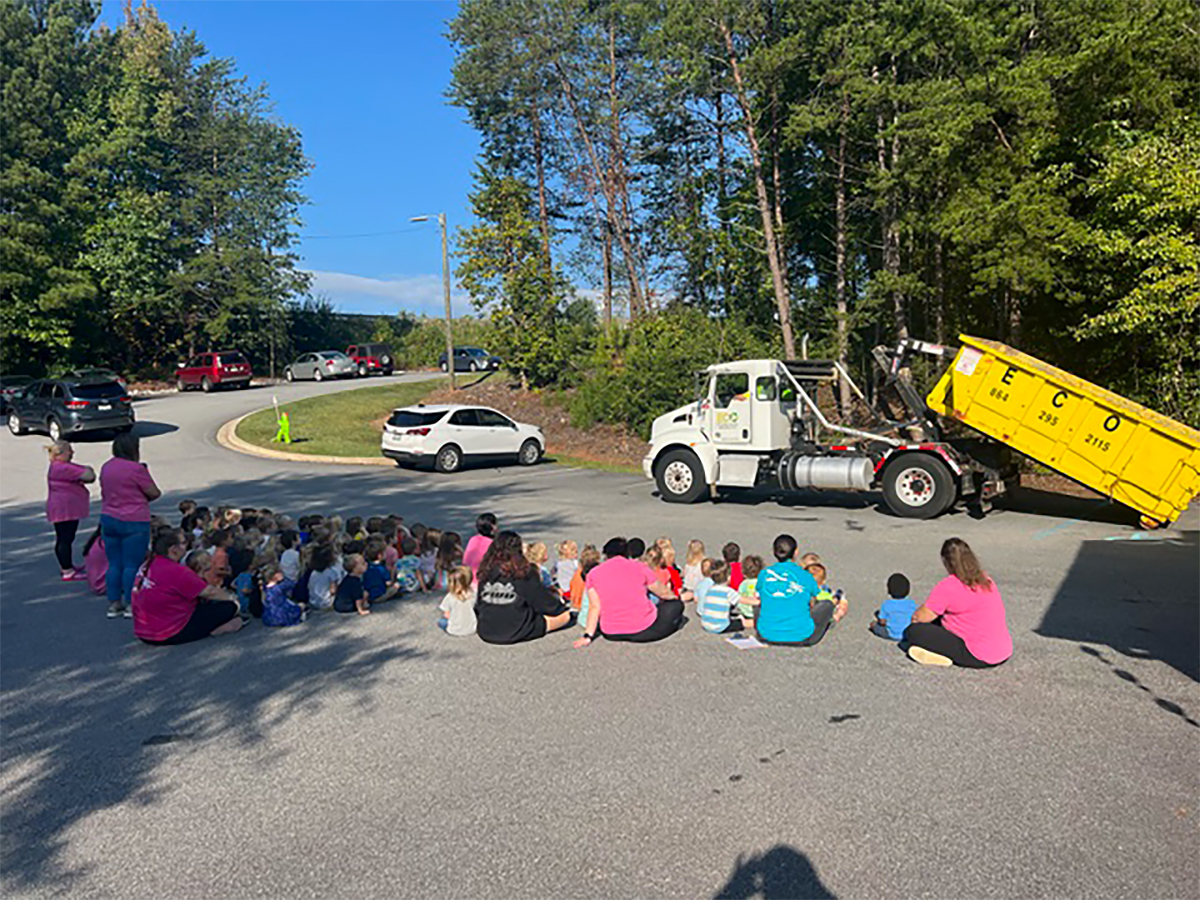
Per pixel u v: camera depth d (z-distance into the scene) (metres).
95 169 41.34
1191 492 11.57
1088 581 9.32
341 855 4.10
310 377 46.41
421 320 63.78
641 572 7.46
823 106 21.44
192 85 52.91
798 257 31.16
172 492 17.56
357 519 10.30
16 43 38.09
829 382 17.00
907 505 13.91
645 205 36.53
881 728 5.43
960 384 13.40
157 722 5.89
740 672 6.57
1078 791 4.55
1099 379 18.77
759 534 12.59
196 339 49.34
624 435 26.67
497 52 34.47
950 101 17.05
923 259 21.41
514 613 7.43
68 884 3.91
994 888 3.69
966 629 6.57
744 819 4.33
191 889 3.85
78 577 10.34
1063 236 15.62
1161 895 3.62
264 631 8.02
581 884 3.79
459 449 21.55
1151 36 15.33
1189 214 14.55
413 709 5.99
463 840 4.20
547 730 5.54
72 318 39.72
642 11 23.45
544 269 32.78
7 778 5.06
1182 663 6.61
